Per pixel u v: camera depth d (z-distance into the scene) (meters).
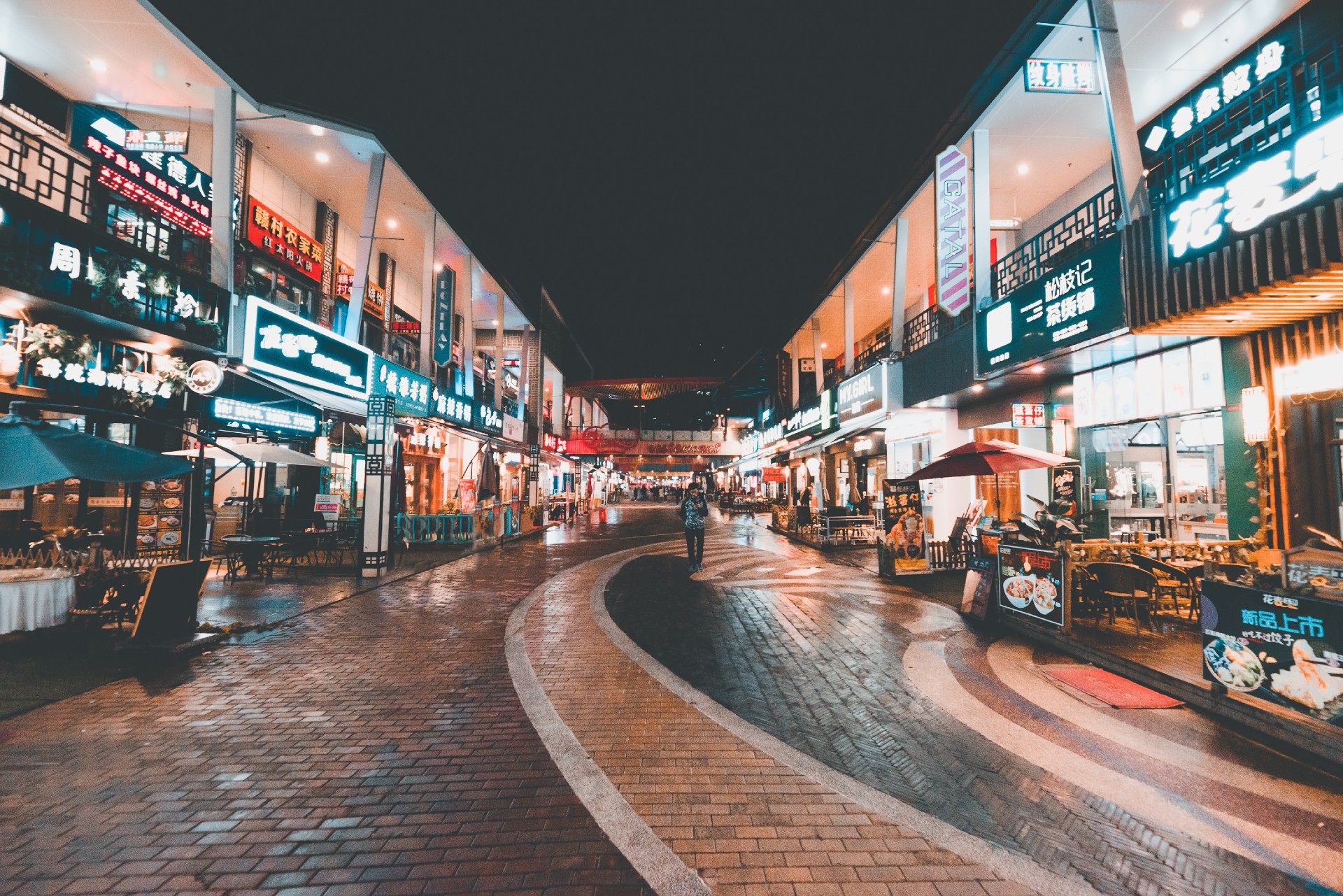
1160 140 9.47
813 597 9.12
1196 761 3.73
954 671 5.58
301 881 2.52
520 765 3.64
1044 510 7.01
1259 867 2.70
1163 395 8.38
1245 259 5.43
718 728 4.23
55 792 3.21
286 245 13.52
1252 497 7.04
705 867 2.66
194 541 6.96
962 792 3.36
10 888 2.44
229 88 9.90
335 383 12.12
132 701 4.57
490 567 12.12
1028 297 9.20
